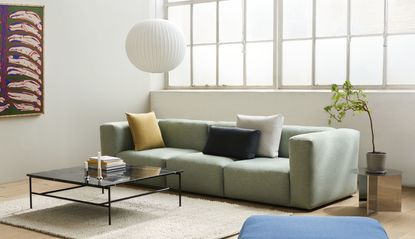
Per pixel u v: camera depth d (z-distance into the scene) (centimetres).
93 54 742
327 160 518
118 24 771
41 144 689
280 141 589
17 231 447
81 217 482
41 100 682
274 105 677
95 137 751
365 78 645
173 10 816
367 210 492
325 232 292
